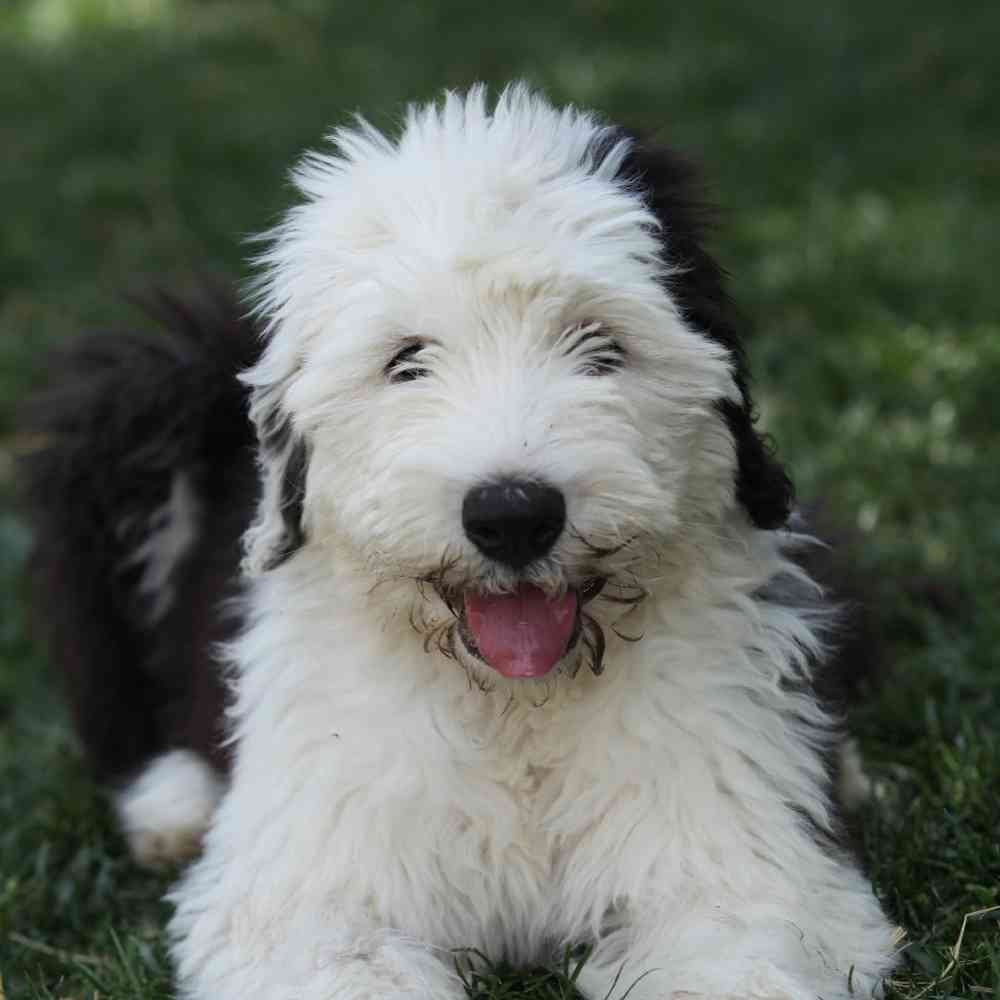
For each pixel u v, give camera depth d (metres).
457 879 4.74
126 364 6.55
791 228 11.70
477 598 4.39
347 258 4.58
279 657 4.94
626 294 4.48
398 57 16.20
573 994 4.55
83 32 17.64
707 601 4.77
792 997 4.11
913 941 4.64
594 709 4.69
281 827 4.74
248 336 5.26
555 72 15.34
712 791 4.66
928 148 13.44
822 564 5.75
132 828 6.04
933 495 8.27
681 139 13.39
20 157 13.77
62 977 5.03
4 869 5.89
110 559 6.66
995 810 5.28
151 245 12.22
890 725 6.16
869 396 9.32
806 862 4.61
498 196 4.51
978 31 15.70
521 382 4.34
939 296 10.42
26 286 12.04
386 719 4.73
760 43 16.05
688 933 4.45
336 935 4.54
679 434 4.56
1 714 7.49
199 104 14.81
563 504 4.18
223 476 6.31
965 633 6.94
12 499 8.89
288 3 18.06
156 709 6.62
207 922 4.73
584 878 4.75
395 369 4.53
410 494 4.25
